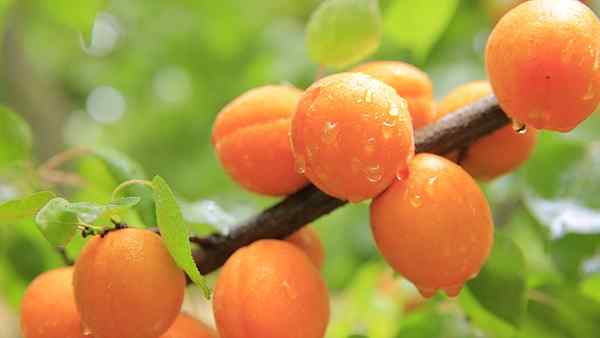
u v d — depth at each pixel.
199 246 0.56
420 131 0.56
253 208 0.99
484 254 0.53
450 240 0.52
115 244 0.52
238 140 0.56
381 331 0.77
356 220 1.17
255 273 0.52
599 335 0.63
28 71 1.34
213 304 0.53
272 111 0.56
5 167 0.65
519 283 0.59
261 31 1.35
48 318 0.55
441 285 0.53
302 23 1.40
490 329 0.64
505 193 0.80
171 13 1.38
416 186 0.52
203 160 1.48
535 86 0.52
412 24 0.73
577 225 0.68
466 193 0.53
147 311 0.51
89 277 0.52
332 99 0.52
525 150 0.59
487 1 0.93
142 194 0.59
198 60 1.43
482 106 0.56
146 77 1.54
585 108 0.52
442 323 0.66
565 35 0.52
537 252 0.87
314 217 0.56
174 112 1.56
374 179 0.52
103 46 1.50
